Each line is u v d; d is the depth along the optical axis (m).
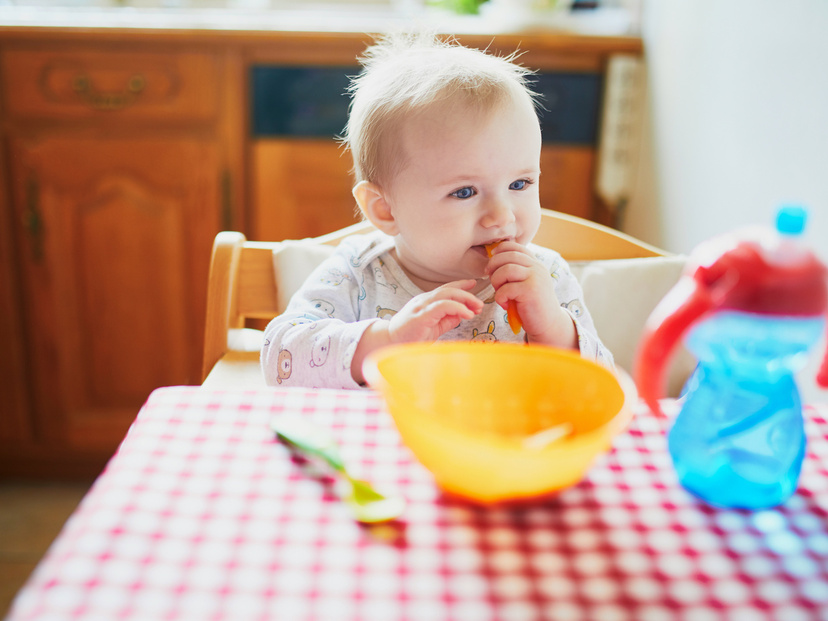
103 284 1.76
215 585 0.38
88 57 1.62
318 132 1.68
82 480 1.92
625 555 0.41
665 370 0.43
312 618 0.36
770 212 1.12
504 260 0.81
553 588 0.38
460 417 0.55
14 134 1.66
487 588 0.38
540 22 1.72
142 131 1.67
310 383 0.80
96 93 1.64
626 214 1.80
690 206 1.44
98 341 1.80
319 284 0.94
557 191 1.76
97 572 0.38
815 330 0.41
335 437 0.53
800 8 1.05
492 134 0.82
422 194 0.85
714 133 1.33
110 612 0.36
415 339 0.73
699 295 0.42
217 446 0.51
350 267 0.96
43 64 1.62
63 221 1.71
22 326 1.78
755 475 0.45
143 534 0.42
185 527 0.42
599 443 0.43
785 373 0.45
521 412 0.55
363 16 2.02
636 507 0.46
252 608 0.36
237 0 2.07
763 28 1.16
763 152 1.15
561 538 0.43
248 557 0.40
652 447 0.53
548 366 0.54
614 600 0.38
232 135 1.67
